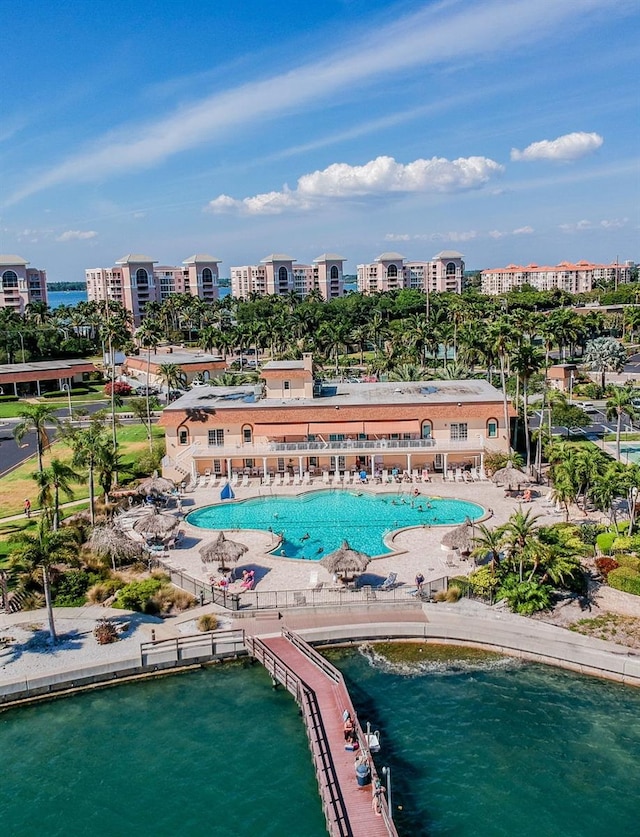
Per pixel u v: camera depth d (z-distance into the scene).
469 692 40.03
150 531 58.16
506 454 75.56
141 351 177.62
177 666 43.09
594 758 34.50
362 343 168.62
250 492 72.62
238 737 36.81
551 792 32.34
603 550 54.19
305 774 34.09
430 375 111.94
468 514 65.19
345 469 78.06
